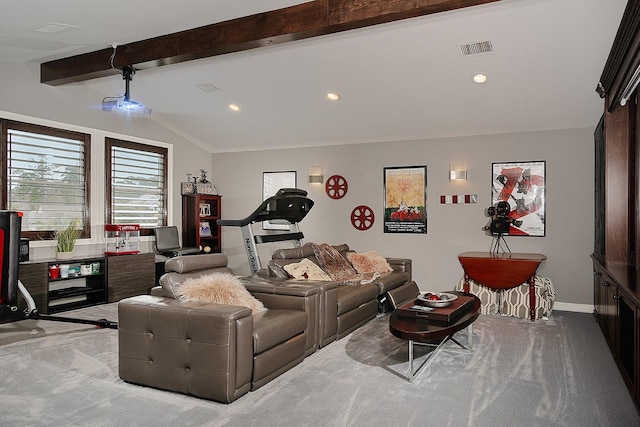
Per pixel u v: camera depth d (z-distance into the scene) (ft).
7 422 8.14
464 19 12.43
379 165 21.43
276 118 20.72
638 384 8.61
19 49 15.58
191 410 8.66
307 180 23.08
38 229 17.72
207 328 9.02
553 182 18.20
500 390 9.75
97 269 18.35
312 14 12.30
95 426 7.99
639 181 12.83
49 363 11.28
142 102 20.51
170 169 23.21
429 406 8.91
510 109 17.22
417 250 20.62
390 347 12.84
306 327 11.73
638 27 9.28
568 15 11.82
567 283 18.02
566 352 12.42
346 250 19.45
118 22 13.16
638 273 11.31
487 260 16.97
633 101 13.66
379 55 14.74
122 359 9.96
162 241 21.66
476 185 19.48
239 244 24.76
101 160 20.01
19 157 17.15
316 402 9.06
